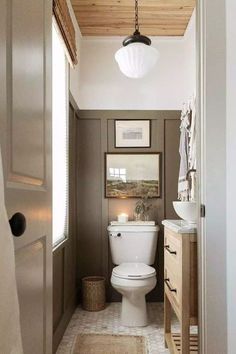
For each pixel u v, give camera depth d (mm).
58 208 2475
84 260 3326
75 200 3246
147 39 2576
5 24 804
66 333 2562
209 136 1610
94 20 3096
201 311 1611
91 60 3443
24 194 938
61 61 2561
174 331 2549
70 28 2535
